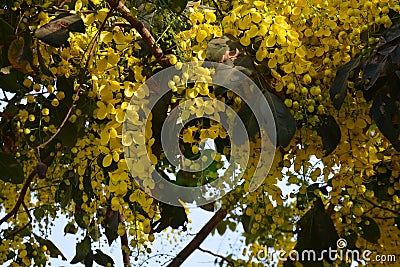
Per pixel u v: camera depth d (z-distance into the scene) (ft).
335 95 3.74
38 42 4.07
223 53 3.84
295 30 3.99
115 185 3.75
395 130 3.84
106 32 3.89
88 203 5.57
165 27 4.01
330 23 3.92
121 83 3.90
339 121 4.12
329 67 4.00
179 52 3.84
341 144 4.17
